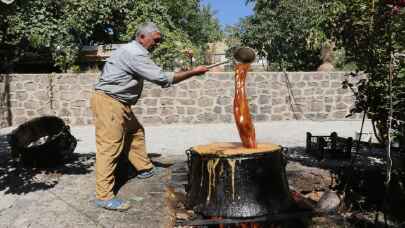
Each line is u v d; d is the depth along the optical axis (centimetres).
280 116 1145
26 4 571
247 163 346
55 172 582
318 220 378
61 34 1486
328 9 438
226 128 1029
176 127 1057
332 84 1149
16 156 612
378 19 377
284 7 1602
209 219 346
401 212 406
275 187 358
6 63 1566
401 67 400
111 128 440
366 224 379
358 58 434
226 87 1116
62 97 1115
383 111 437
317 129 991
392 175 452
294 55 1631
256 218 342
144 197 459
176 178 468
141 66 437
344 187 451
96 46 1678
